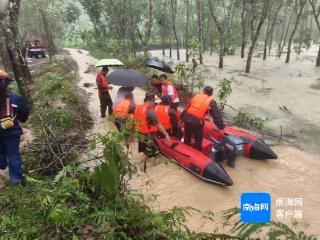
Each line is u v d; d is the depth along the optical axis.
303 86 14.38
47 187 4.56
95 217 4.04
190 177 6.32
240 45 28.00
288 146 8.05
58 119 8.19
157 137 6.87
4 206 4.63
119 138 4.35
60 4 27.47
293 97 12.59
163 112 6.71
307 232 4.92
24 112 5.25
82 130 8.09
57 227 3.73
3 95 4.93
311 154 7.62
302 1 20.03
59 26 30.22
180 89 12.44
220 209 5.43
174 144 6.69
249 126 9.40
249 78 16.17
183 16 33.16
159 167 6.66
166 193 5.83
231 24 25.69
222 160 6.96
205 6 26.03
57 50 30.34
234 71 18.25
